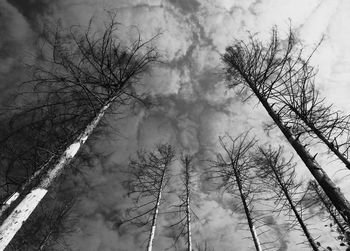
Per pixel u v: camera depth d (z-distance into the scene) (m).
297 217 8.82
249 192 9.73
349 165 5.89
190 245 9.98
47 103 5.39
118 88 6.40
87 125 5.72
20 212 3.92
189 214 11.03
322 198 9.89
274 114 6.54
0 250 3.43
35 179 5.29
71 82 5.45
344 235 4.08
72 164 6.08
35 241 8.75
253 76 7.38
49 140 5.48
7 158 5.12
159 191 11.86
